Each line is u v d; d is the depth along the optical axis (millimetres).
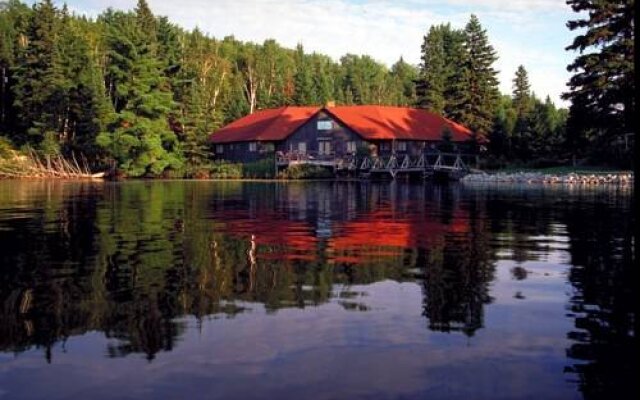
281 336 7023
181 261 11750
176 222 19141
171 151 68000
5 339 6941
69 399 5383
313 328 7332
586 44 46594
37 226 17891
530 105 90250
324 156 63219
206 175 65375
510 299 8742
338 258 12172
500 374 5910
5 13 104125
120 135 62281
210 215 21594
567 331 7215
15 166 63469
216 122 77250
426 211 23344
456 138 66750
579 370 6004
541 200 29594
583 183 46438
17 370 6031
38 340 6902
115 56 63344
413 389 5562
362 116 67438
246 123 75438
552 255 12570
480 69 75562
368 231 16719
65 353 6496
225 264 11430
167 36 85188
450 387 5609
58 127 68812
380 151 64875
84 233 16188
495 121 72250
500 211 23328
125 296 8859
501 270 10914
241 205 26375
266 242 14477
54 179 61188
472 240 14938
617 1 45750
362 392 5500
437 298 8797
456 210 23781
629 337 6984
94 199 30547
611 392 5500
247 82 121125
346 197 32219
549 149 62094
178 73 78875
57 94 68188
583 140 50719
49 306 8312
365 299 8734
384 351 6539
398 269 10984
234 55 132625
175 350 6562
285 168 63219
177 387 5605
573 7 47594
